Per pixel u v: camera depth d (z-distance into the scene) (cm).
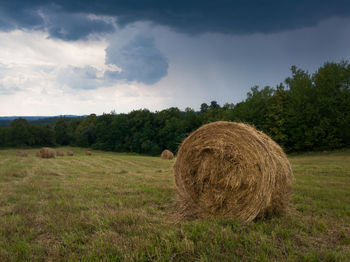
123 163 2409
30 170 1325
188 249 339
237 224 457
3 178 1010
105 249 338
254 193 496
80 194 689
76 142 7488
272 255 333
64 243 365
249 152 510
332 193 696
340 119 2873
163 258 315
